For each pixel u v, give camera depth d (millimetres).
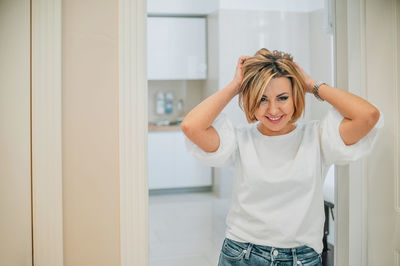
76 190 1223
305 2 4051
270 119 1050
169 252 2588
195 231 3066
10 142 1169
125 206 1237
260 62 1048
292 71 1045
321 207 1099
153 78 4324
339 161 1078
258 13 4016
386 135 1373
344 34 1432
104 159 1229
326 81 3709
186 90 4785
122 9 1211
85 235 1233
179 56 4359
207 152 1088
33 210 1191
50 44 1174
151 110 4715
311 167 1056
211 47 4242
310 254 1070
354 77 1383
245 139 1127
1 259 1179
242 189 1094
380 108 1376
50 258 1202
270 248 1058
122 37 1213
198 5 4281
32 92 1175
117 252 1251
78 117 1212
